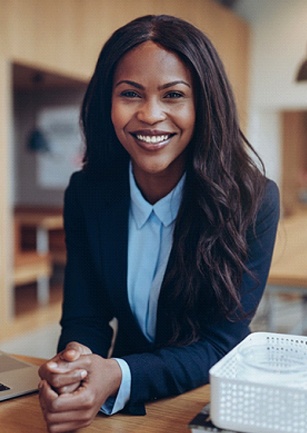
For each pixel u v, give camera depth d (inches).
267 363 40.2
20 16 200.5
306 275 110.0
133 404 45.1
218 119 51.1
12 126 302.0
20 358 58.0
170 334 56.2
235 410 35.5
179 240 53.1
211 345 52.1
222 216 51.7
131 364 45.6
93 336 58.1
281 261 127.0
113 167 59.3
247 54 354.9
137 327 58.4
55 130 293.7
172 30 48.8
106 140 57.7
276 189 56.4
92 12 237.6
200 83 49.4
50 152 295.1
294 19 345.7
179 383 48.2
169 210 55.0
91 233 58.1
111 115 52.6
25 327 211.2
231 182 52.2
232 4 354.6
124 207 57.3
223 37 324.5
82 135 59.6
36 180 300.2
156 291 55.8
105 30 246.5
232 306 51.8
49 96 294.0
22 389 48.0
